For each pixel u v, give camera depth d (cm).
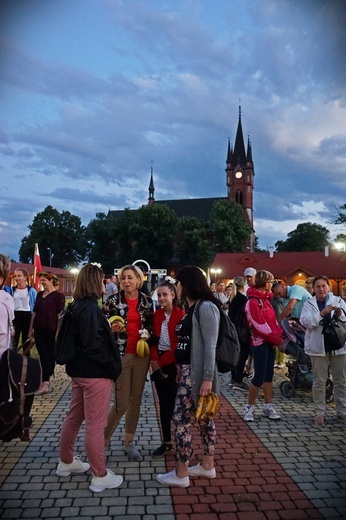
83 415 377
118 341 420
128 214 7350
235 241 7012
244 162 10462
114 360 355
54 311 686
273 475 389
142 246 7031
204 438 384
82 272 361
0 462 412
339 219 4519
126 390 420
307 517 318
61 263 10488
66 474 383
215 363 368
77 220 10700
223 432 508
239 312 731
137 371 427
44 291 702
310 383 676
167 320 438
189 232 6744
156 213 7006
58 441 468
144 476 385
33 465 405
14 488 358
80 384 355
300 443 472
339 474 392
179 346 378
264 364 543
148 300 436
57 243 10362
